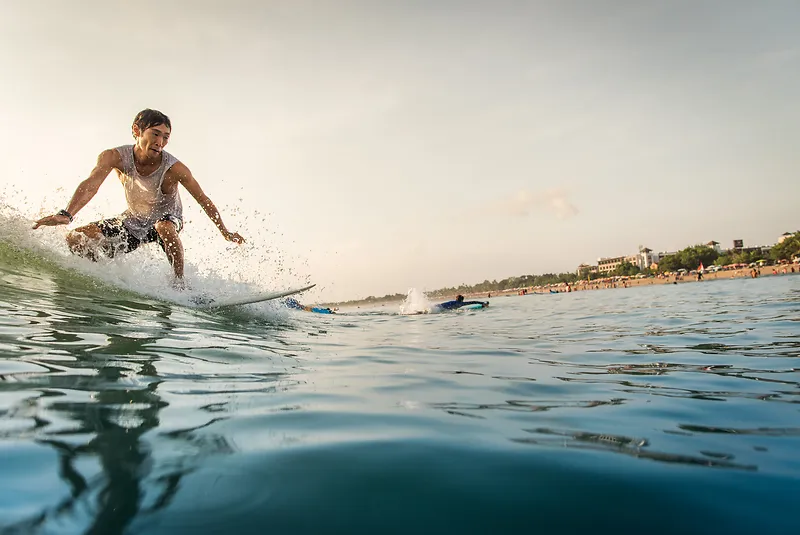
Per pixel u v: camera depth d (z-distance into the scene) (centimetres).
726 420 198
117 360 248
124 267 535
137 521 104
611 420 197
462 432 175
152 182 527
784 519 113
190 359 275
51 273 463
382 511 114
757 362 346
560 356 393
